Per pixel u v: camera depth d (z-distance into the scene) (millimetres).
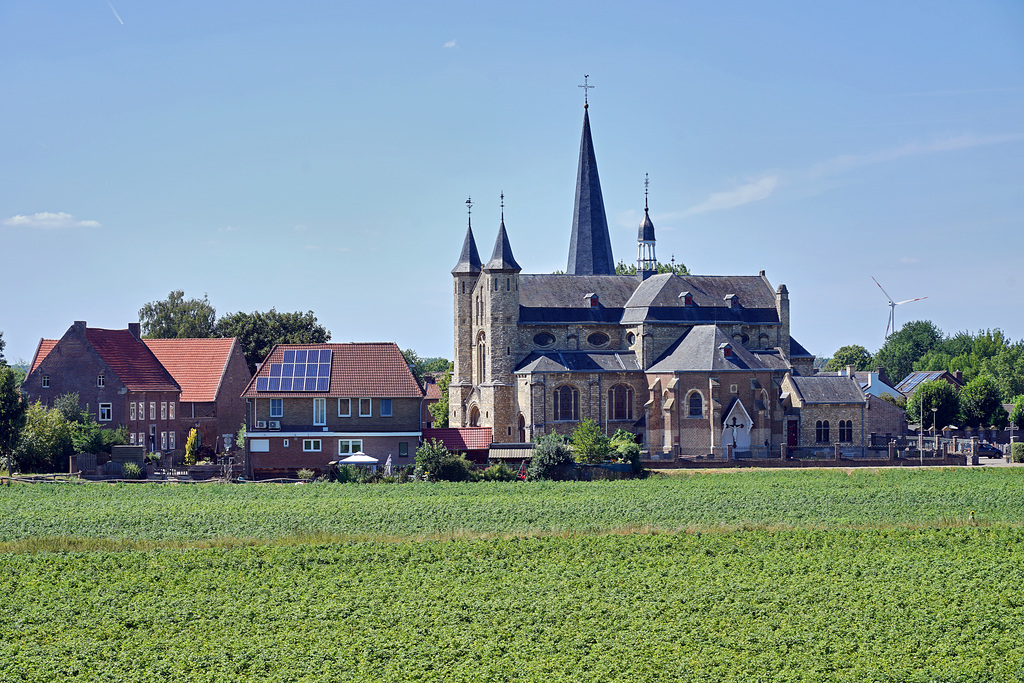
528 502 67062
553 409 105500
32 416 86688
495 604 43188
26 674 35406
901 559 50312
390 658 37281
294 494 72250
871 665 36250
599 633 39844
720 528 57375
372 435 87188
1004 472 86688
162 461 96562
